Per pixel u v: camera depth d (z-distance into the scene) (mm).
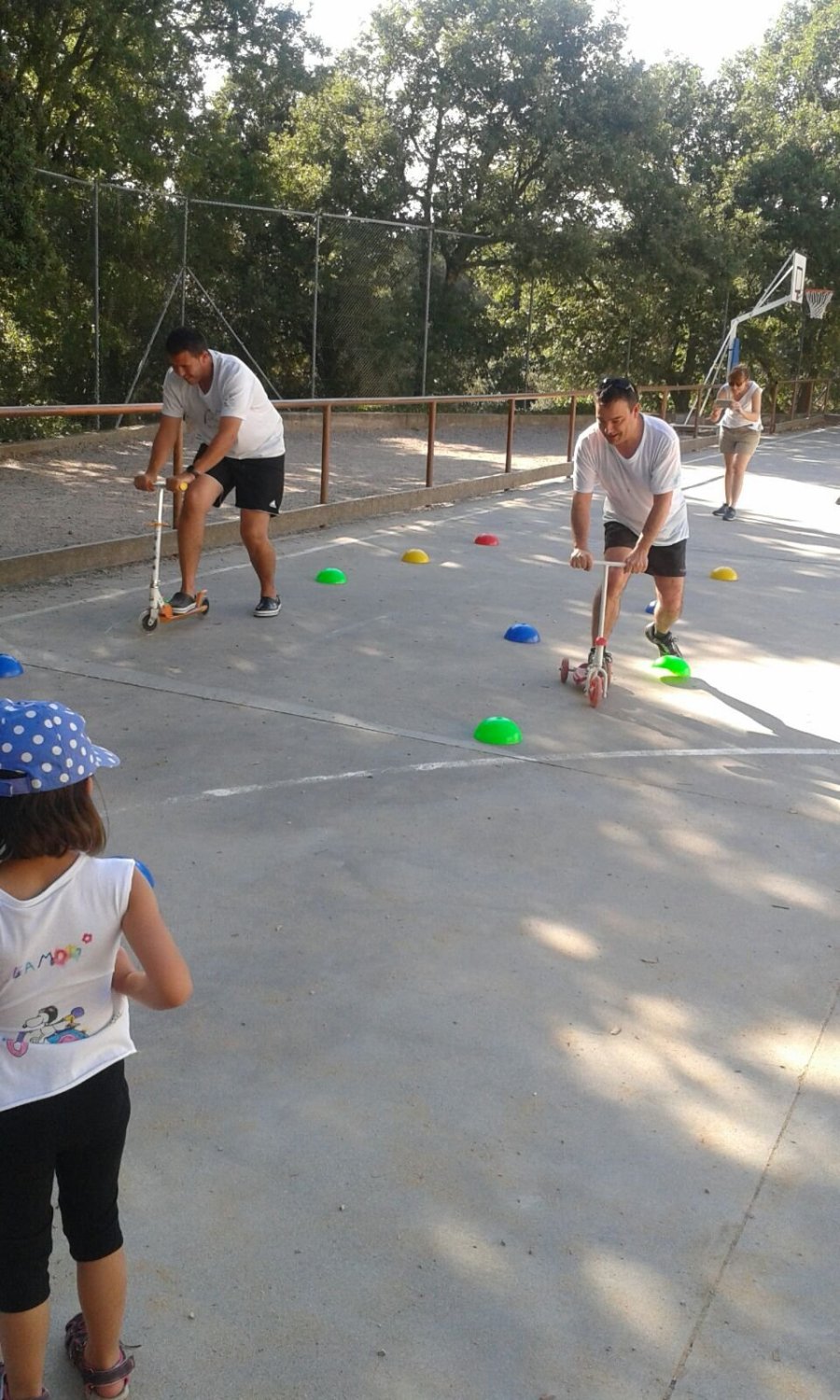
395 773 5191
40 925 1882
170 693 6113
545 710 6145
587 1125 2951
